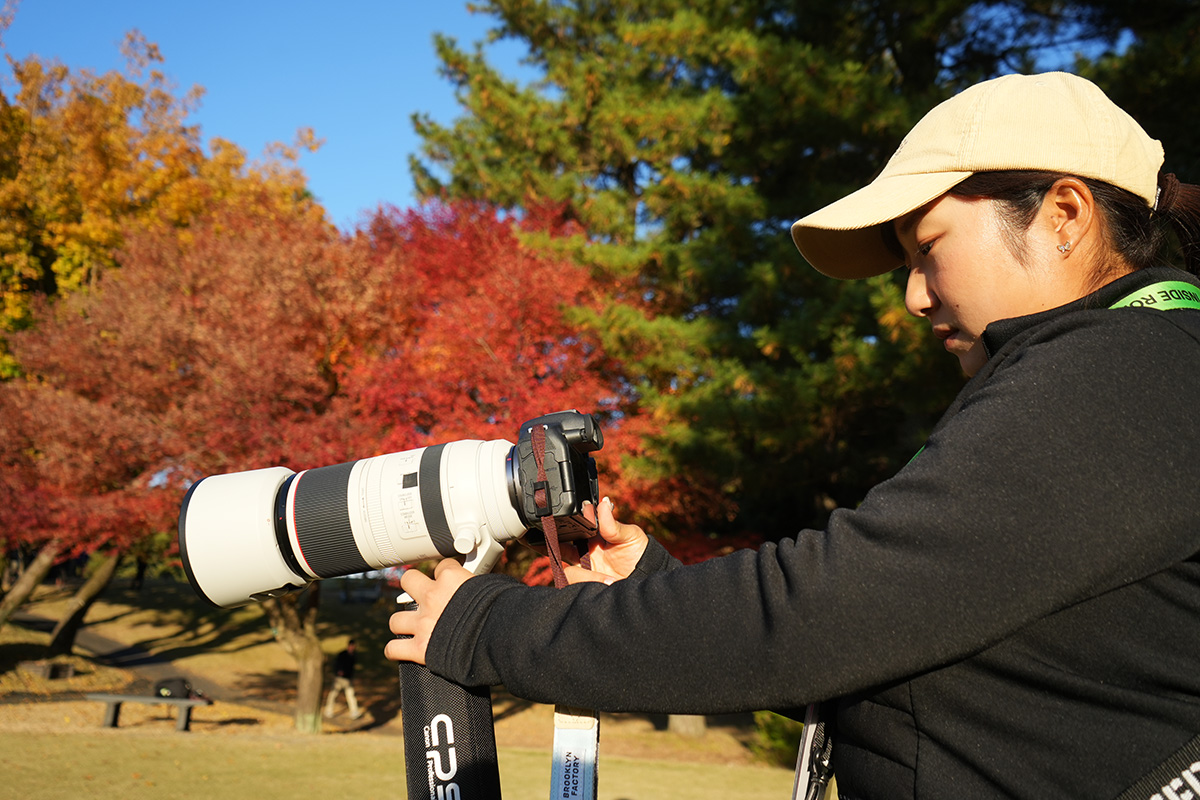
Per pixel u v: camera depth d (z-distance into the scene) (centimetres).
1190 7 851
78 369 1248
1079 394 70
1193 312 78
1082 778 69
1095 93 85
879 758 81
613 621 78
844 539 71
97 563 2689
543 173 1440
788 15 1038
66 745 945
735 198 998
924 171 88
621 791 862
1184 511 66
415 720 102
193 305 1192
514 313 977
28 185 1703
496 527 120
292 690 1778
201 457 1051
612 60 1405
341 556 122
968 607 67
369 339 1167
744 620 72
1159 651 68
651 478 990
